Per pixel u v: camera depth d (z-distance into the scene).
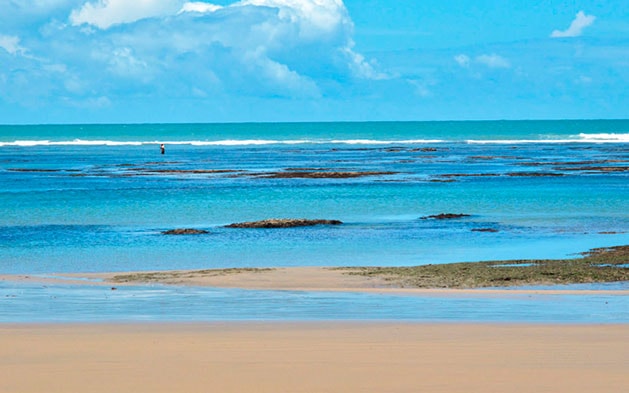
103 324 16.69
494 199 56.19
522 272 25.69
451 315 18.14
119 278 25.92
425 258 31.33
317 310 19.02
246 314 18.38
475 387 10.80
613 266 26.75
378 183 69.50
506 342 14.33
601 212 47.91
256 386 10.87
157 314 18.31
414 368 11.94
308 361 12.48
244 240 37.22
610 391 10.62
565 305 19.77
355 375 11.48
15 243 36.59
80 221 45.47
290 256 32.22
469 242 35.91
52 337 14.88
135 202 55.88
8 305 19.77
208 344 14.12
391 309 19.17
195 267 29.69
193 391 10.62
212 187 66.94
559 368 11.95
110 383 11.02
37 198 58.16
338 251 33.50
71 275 26.84
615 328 16.03
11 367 12.05
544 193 59.91
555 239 36.59
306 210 50.94
